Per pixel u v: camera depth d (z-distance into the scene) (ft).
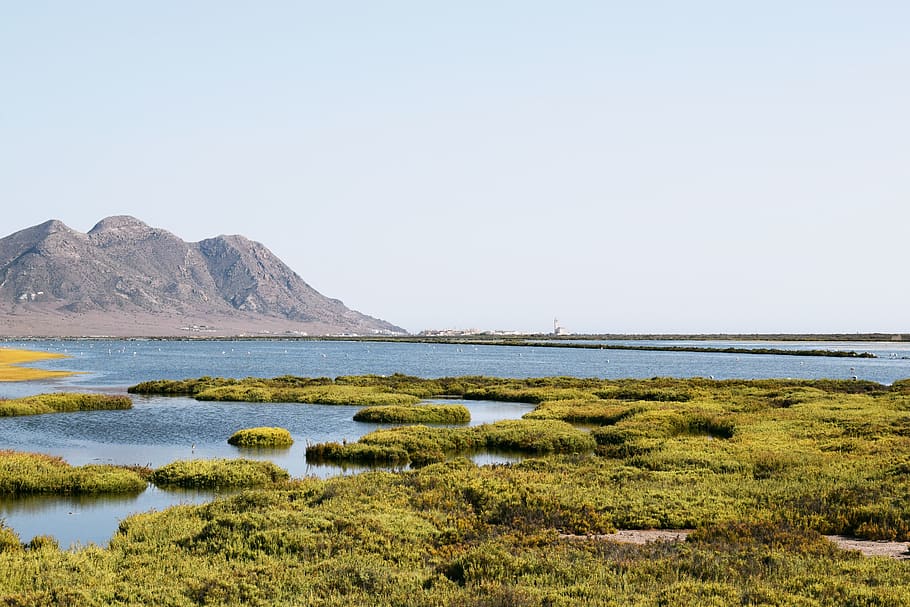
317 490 102.27
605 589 61.57
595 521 88.48
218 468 128.67
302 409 245.04
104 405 238.89
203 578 67.15
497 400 281.54
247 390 282.97
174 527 85.66
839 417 185.16
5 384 339.77
